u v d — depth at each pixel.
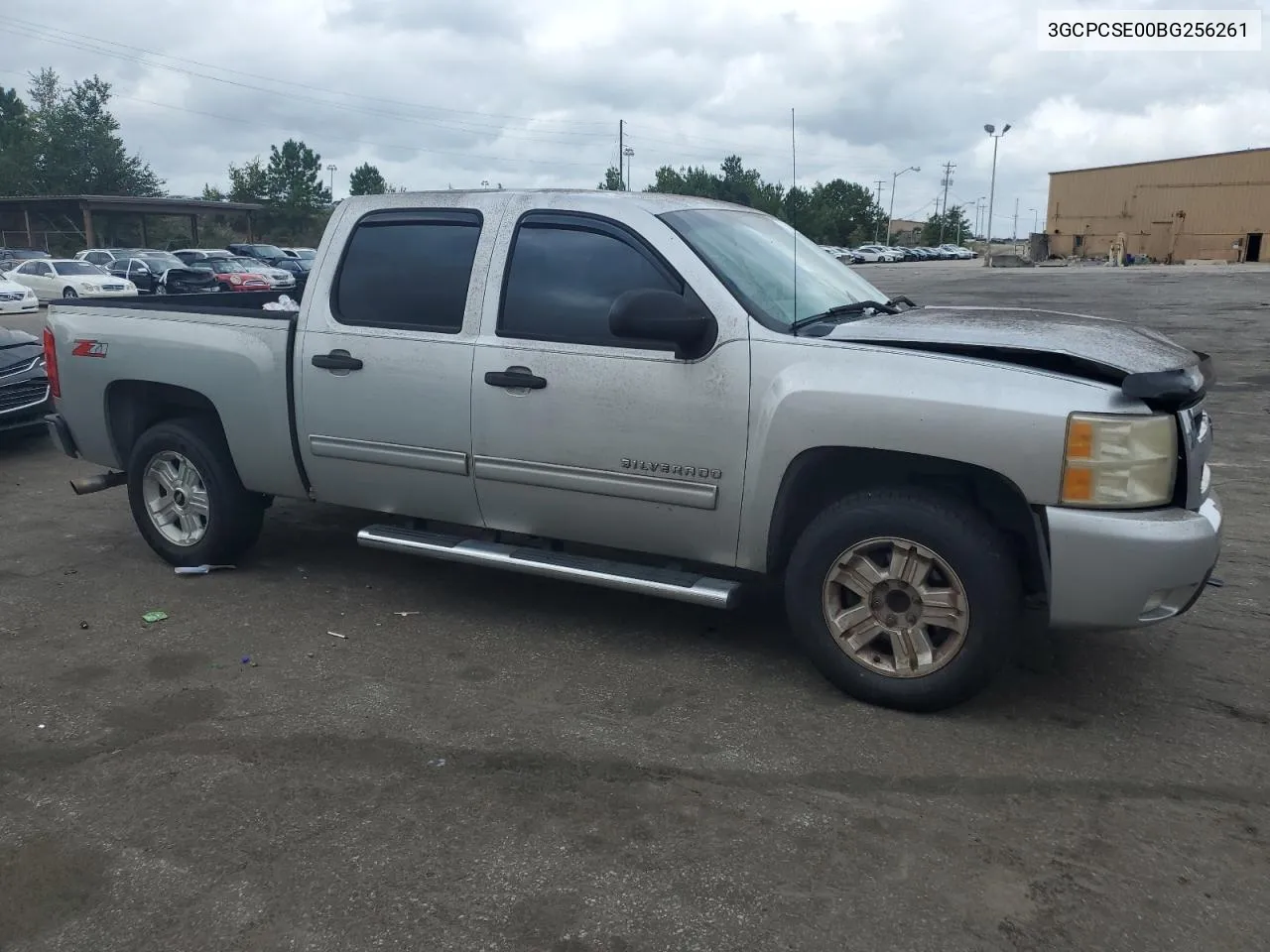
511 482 4.66
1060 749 3.77
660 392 4.25
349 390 4.97
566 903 2.94
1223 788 3.51
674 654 4.65
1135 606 3.64
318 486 5.25
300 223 82.25
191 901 2.97
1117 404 3.62
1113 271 48.22
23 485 8.12
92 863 3.15
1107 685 4.28
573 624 5.02
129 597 5.44
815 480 4.29
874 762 3.69
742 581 4.58
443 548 4.88
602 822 3.34
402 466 4.93
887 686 4.03
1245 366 13.80
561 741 3.86
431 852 3.19
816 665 4.21
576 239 4.53
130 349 5.65
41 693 4.30
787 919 2.87
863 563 4.02
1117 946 2.76
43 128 77.69
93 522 6.96
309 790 3.54
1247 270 46.50
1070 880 3.03
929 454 3.79
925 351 3.90
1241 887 3.00
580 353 4.41
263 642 4.83
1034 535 3.88
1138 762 3.68
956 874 3.06
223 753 3.80
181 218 74.75
